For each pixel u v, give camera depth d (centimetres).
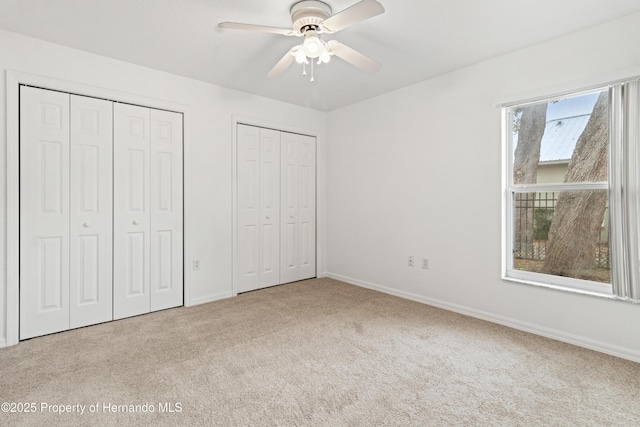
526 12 206
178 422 152
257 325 270
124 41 246
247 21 218
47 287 250
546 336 247
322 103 400
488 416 157
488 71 277
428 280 326
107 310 278
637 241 207
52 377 189
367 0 158
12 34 232
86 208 266
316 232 438
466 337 246
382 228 370
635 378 189
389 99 358
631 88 207
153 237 301
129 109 286
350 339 243
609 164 218
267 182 385
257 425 150
